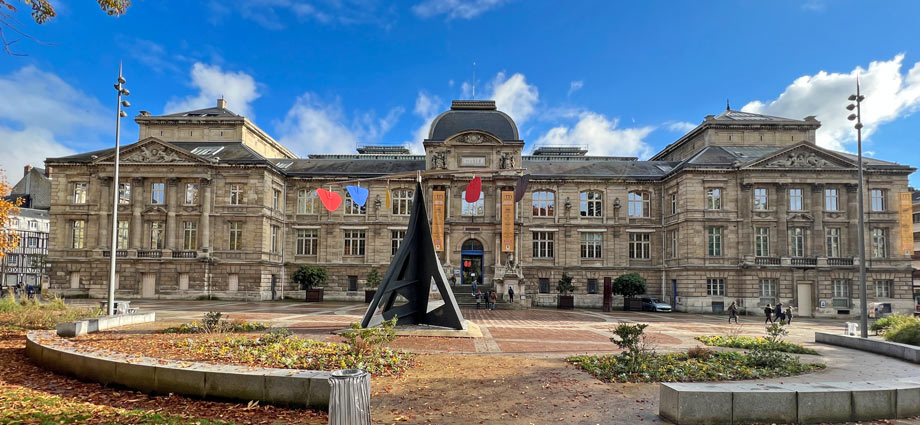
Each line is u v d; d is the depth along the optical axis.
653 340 24.39
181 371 11.64
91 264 52.31
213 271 52.00
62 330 20.03
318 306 44.88
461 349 19.95
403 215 57.03
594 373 15.05
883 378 15.37
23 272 84.69
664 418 10.73
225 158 54.28
